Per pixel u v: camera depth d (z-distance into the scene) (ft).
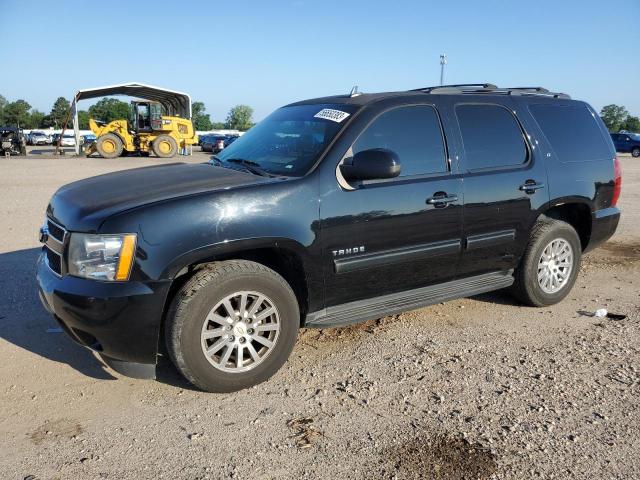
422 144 14.29
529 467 9.35
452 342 14.51
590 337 14.90
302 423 10.70
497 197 15.21
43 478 9.04
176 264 10.94
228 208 11.42
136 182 12.83
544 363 13.26
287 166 13.15
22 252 22.91
